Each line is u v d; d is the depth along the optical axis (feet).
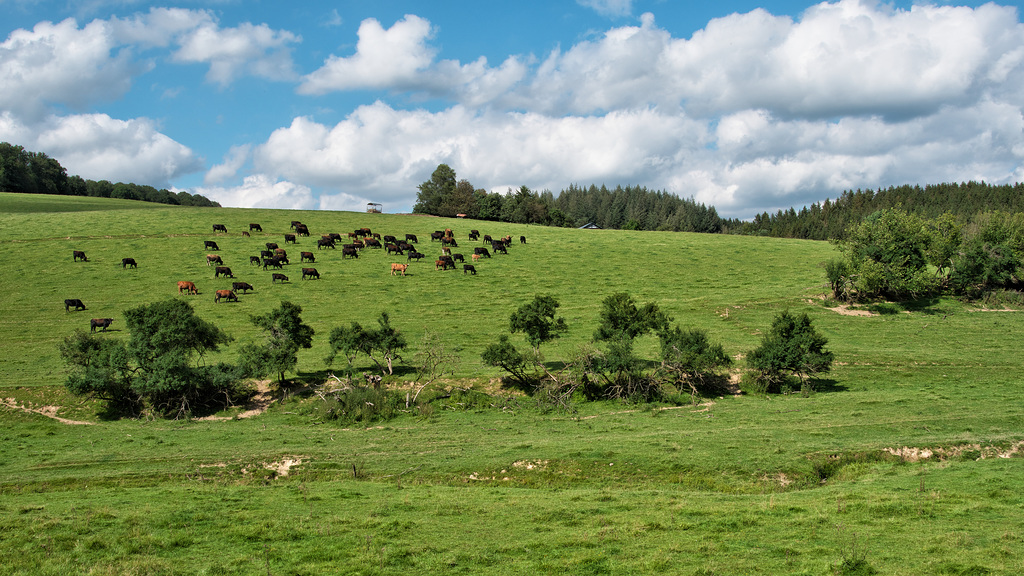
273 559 48.60
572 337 151.53
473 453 82.74
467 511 60.44
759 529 53.62
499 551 49.83
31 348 142.31
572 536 52.49
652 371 119.44
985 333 156.35
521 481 74.02
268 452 85.20
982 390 110.83
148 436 96.07
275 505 63.00
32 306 175.11
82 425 103.91
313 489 69.36
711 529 53.83
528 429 96.53
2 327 157.79
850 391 115.65
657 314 126.00
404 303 184.44
